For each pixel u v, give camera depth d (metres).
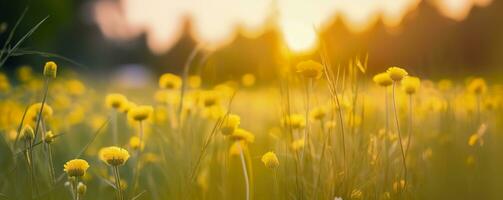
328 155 2.33
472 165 3.03
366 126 2.77
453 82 4.13
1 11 18.62
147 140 3.75
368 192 2.28
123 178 3.16
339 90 2.50
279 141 2.64
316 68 2.29
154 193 2.96
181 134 2.80
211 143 2.92
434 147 3.33
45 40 19.62
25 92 4.89
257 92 6.84
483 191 2.91
